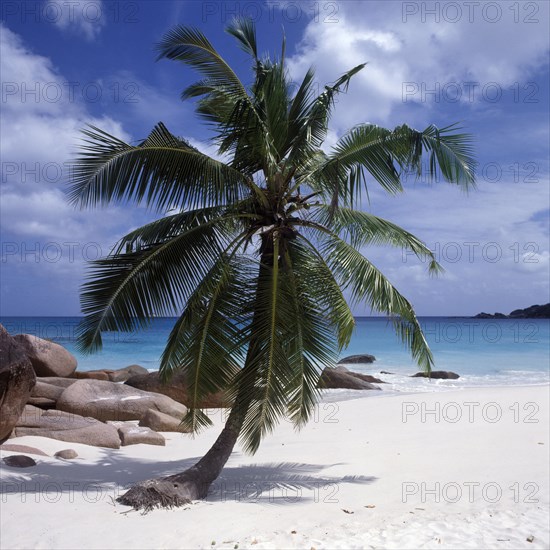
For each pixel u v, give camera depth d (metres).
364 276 9.05
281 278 8.42
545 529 6.68
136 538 6.24
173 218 8.45
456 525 6.83
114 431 11.98
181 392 18.11
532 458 10.21
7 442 10.50
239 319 8.20
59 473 8.95
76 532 6.35
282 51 9.10
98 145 7.54
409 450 11.11
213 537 6.35
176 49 9.05
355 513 7.34
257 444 7.72
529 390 19.70
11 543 6.00
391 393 21.06
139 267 7.91
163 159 7.87
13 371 9.71
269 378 7.81
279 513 7.29
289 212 8.95
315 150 9.02
